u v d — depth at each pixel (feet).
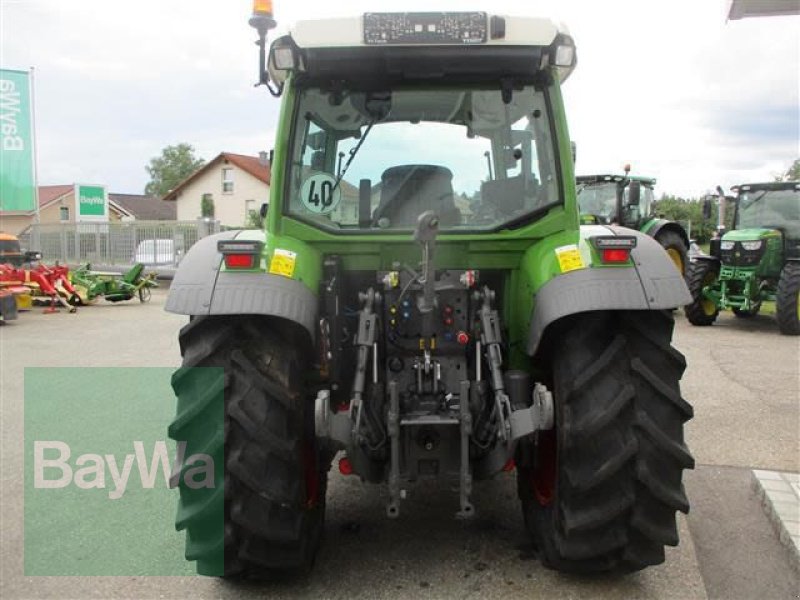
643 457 9.25
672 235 43.88
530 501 11.35
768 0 15.71
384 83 10.87
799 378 24.27
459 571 10.83
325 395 9.46
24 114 78.02
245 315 9.89
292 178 10.86
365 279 11.29
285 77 11.15
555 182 10.77
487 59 10.36
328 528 12.39
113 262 73.41
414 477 10.15
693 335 35.22
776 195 39.24
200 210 155.84
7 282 46.93
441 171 10.98
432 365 10.47
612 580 10.53
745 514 12.96
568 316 10.02
